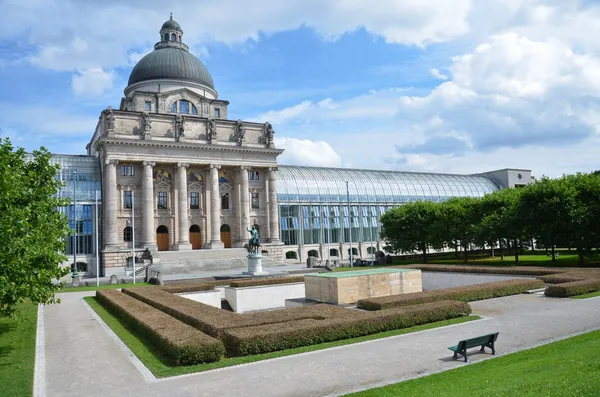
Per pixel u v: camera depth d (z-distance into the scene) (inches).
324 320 1122.7
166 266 3193.9
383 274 1702.8
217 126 3949.3
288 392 734.5
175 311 1350.9
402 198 4992.6
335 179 4702.3
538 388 617.6
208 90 4323.3
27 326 1390.3
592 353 781.9
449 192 5374.0
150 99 3941.9
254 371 850.8
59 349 1094.4
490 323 1196.5
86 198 3558.1
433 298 1450.5
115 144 3472.0
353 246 4603.8
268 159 4077.3
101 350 1069.8
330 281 1630.2
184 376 839.7
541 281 1758.1
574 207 2610.7
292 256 4276.6
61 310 1733.5
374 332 1127.6
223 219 3964.1
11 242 927.0
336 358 918.4
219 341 938.1
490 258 3831.2
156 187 3705.7
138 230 3592.5
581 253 2645.2
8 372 899.4
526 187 2974.9
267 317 1187.9
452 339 1042.1
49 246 1206.9
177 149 3695.9
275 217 4077.3
